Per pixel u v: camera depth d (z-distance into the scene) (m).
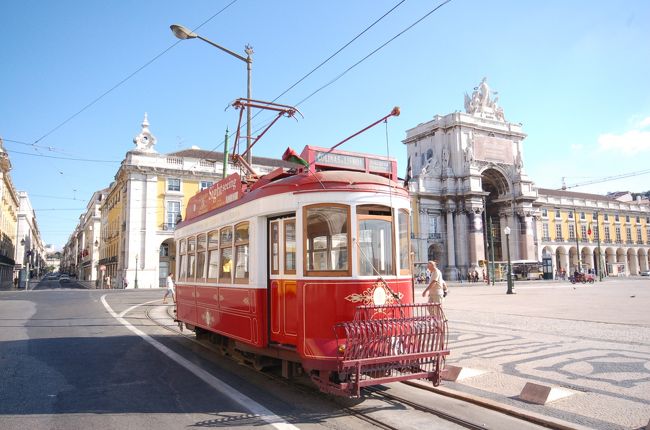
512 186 62.66
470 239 57.78
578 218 74.06
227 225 8.12
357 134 6.74
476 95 63.31
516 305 18.89
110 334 12.12
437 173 59.19
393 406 5.80
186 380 7.22
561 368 7.41
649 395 5.91
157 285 41.75
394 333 5.57
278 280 6.67
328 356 5.63
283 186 6.61
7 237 55.41
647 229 83.62
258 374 7.61
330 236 6.14
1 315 16.31
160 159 43.19
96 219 75.62
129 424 5.23
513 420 5.20
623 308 16.97
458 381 6.72
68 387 6.81
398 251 6.45
